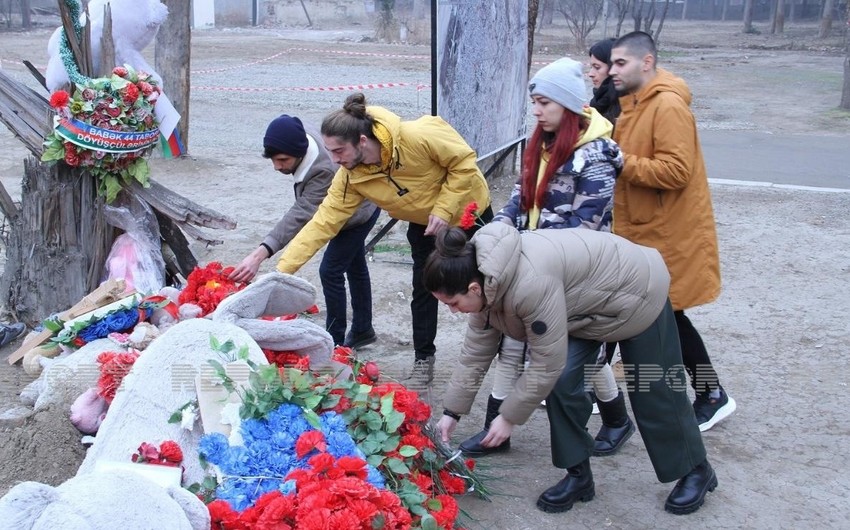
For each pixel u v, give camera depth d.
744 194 9.59
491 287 3.01
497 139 7.86
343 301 4.97
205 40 29.91
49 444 3.35
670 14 48.44
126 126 4.79
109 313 4.11
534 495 3.76
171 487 2.60
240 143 12.07
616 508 3.68
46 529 2.22
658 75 3.98
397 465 3.14
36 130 4.96
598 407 4.17
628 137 3.99
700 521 3.59
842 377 4.98
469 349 3.51
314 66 21.86
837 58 27.69
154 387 3.18
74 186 5.01
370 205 4.79
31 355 4.20
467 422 4.45
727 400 4.39
